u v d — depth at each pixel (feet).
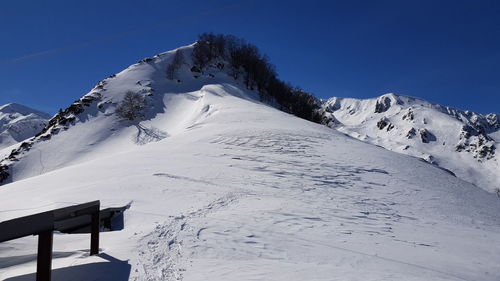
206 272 23.22
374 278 24.52
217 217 39.37
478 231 48.37
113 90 319.27
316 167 76.13
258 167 73.56
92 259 25.04
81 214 24.62
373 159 87.86
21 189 67.10
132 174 66.59
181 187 56.85
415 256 33.50
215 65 424.46
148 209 46.57
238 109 180.14
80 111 285.84
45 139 251.19
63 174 74.33
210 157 82.33
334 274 24.58
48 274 19.93
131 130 258.16
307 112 375.66
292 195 55.42
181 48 440.86
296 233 35.70
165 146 98.43
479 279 29.63
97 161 86.38
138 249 27.40
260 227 36.32
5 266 24.90
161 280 21.52
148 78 354.74
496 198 78.59
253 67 415.64
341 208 50.08
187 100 309.22
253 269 24.31
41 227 19.53
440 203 62.03
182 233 31.94
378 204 55.72
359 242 35.47
